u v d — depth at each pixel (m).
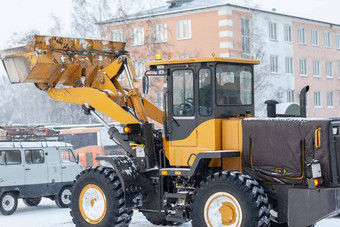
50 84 11.21
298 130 8.77
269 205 8.90
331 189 8.44
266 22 40.25
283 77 41.88
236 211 8.89
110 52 11.52
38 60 10.59
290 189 8.68
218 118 9.54
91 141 29.08
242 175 8.95
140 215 13.37
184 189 9.92
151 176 10.28
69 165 17.11
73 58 10.98
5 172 15.35
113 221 10.03
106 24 38.84
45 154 16.53
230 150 9.44
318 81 45.91
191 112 9.73
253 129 9.17
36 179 16.16
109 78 11.08
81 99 10.88
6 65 11.12
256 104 36.81
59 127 30.25
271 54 40.84
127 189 9.93
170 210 10.02
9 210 15.29
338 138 8.73
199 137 9.64
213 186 9.09
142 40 40.03
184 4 40.66
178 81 9.88
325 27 46.91
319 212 8.45
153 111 11.54
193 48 38.78
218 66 9.61
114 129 10.70
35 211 16.00
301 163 8.73
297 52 43.62
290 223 8.66
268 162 9.02
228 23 37.41
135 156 10.38
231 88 9.83
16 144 15.88
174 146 9.92
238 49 37.97
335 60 48.06
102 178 10.20
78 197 10.50
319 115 45.88
